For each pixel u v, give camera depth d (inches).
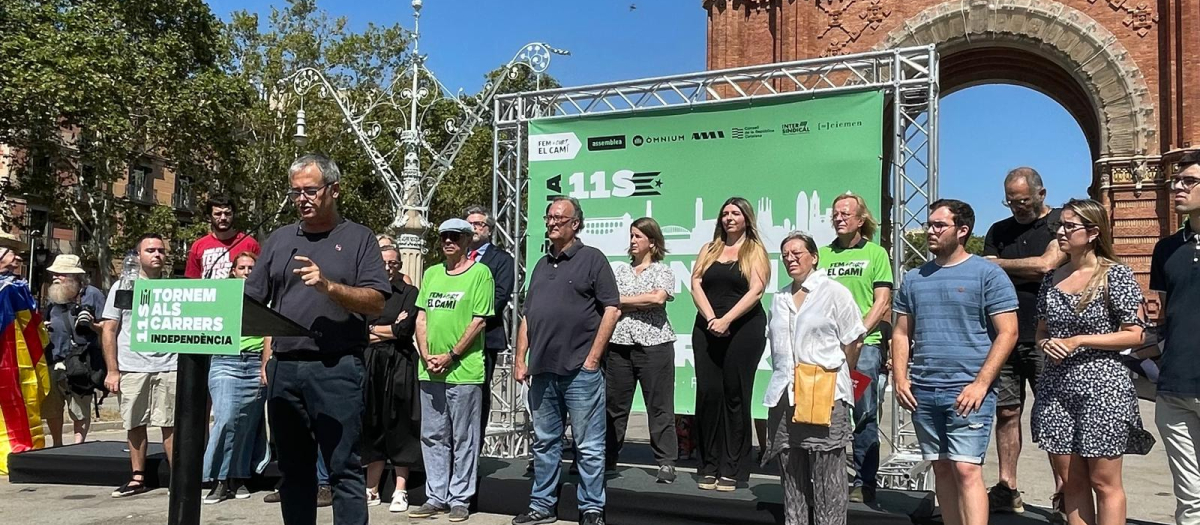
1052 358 196.9
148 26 1016.2
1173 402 205.8
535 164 343.3
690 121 317.7
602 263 235.9
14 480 307.6
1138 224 789.9
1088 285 193.3
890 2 851.4
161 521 245.3
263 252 181.3
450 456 259.6
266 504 268.8
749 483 260.7
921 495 246.8
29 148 968.9
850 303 201.5
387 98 686.5
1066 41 814.5
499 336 284.2
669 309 320.5
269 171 1163.3
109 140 982.4
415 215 523.2
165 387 282.7
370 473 270.7
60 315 398.0
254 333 153.4
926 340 197.2
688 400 318.7
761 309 248.2
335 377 174.1
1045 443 198.8
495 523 248.5
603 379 239.6
